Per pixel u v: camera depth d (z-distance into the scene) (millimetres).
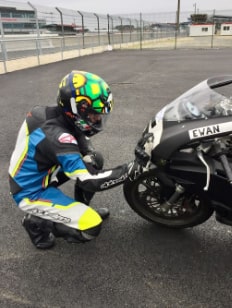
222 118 2215
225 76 2771
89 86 2135
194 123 2260
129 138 5105
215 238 2771
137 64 15070
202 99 2436
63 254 2619
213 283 2314
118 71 12820
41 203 2434
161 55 19828
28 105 7352
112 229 2912
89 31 23172
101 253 2623
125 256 2588
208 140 2266
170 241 2746
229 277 2363
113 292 2254
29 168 2359
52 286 2309
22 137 2385
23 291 2271
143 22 33500
